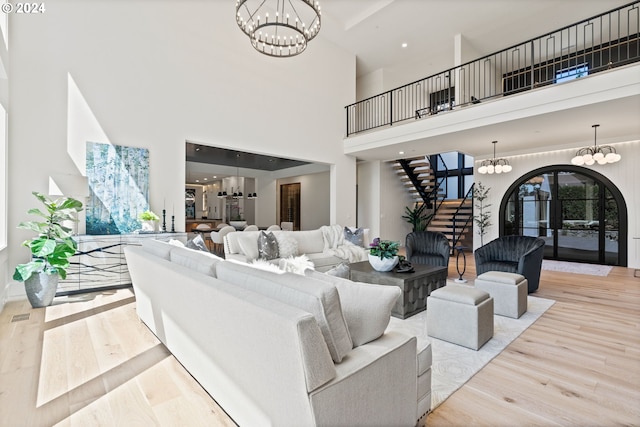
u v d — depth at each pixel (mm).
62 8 4438
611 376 2250
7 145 3988
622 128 5836
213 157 8578
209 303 1657
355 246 6379
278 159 8953
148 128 5176
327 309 1292
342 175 8398
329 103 8078
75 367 2314
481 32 7457
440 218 10180
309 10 6867
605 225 6840
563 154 7297
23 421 1734
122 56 4934
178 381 2135
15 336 2848
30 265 3553
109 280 4422
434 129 6410
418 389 1696
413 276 3637
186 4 5648
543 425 1736
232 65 6250
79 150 4543
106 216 4754
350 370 1286
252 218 12133
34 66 4219
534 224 7789
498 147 7547
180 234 4953
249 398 1483
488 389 2088
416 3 6531
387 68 9430
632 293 4543
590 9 6500
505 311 3521
